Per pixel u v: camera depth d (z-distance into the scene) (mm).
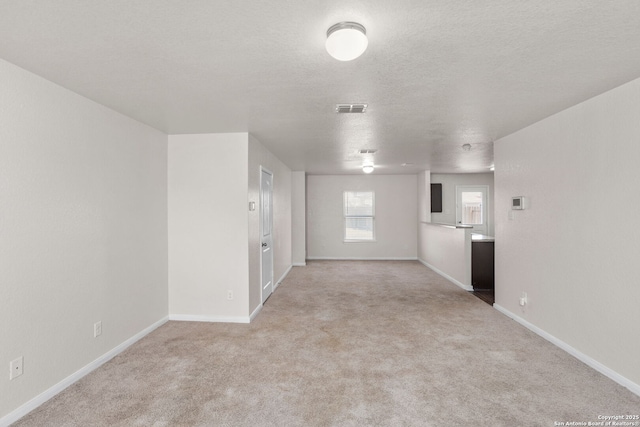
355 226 8531
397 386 2426
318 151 5000
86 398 2264
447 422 2012
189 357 2904
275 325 3711
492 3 1416
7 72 1980
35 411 2111
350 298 4832
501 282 4125
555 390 2355
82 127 2562
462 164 6539
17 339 2049
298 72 2139
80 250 2549
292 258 7656
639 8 1459
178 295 3883
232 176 3793
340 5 1424
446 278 6195
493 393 2324
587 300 2740
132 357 2900
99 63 1992
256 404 2203
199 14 1484
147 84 2328
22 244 2080
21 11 1444
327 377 2561
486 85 2383
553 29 1636
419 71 2133
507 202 3959
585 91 2518
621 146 2410
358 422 2016
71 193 2461
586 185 2738
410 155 5398
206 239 3834
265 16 1505
